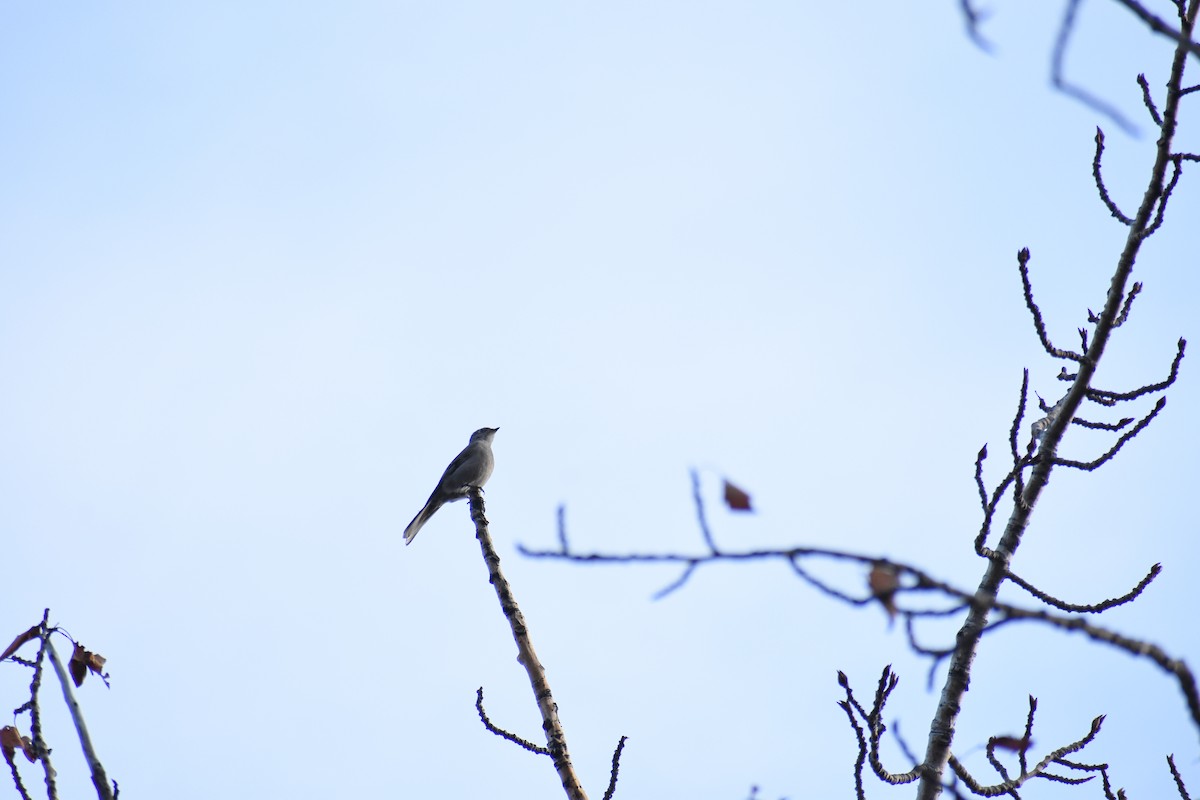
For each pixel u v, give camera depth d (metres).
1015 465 11.69
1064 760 11.09
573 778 11.46
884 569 5.89
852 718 10.14
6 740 9.72
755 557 5.99
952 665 11.49
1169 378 12.59
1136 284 12.70
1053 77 5.19
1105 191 12.73
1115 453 12.56
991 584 11.89
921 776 10.27
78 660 10.07
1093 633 5.75
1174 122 12.27
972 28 5.23
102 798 9.12
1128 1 5.48
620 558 6.12
